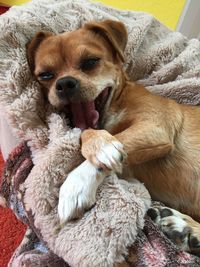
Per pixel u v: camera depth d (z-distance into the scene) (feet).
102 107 1.14
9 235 1.46
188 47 1.49
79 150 0.99
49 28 1.26
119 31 1.21
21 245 1.09
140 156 1.04
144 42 1.48
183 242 0.95
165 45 1.46
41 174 0.94
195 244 0.94
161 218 0.99
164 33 1.55
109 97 1.14
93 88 1.07
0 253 1.40
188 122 1.18
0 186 1.11
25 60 1.15
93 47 1.13
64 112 1.11
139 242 0.88
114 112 1.15
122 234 0.87
